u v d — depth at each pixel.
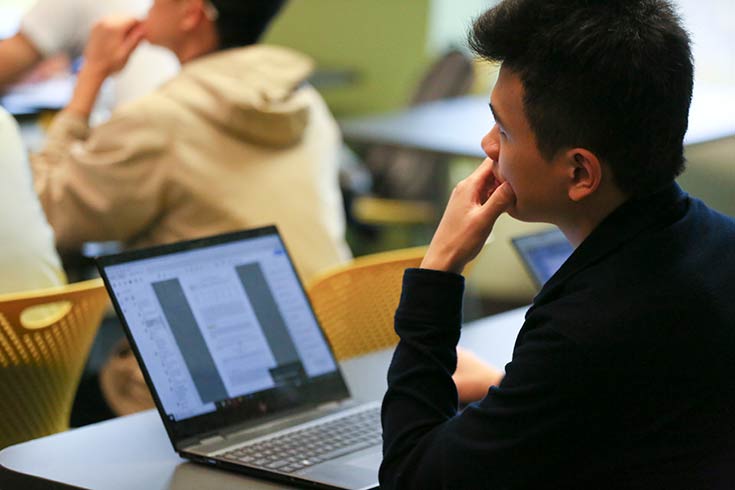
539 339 1.52
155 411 2.16
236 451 1.89
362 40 7.91
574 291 1.55
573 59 1.49
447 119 5.79
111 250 3.85
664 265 1.53
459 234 1.72
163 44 3.68
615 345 1.48
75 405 3.87
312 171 3.59
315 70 7.73
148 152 3.38
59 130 3.61
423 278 1.71
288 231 3.50
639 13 1.50
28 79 5.70
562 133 1.52
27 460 1.91
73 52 4.61
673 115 1.52
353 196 6.18
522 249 2.62
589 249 1.56
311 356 2.14
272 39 7.91
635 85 1.48
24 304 2.49
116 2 4.47
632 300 1.50
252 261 2.14
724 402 1.53
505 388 1.53
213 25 3.61
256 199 3.46
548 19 1.52
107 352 4.29
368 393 2.26
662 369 1.49
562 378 1.48
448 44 7.88
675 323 1.50
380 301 3.00
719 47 5.92
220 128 3.44
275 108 3.43
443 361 1.69
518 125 1.56
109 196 3.40
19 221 2.93
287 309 2.15
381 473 1.66
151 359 1.93
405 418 1.64
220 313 2.05
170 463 1.89
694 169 3.69
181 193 3.41
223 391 1.99
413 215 6.12
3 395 2.57
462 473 1.53
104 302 2.70
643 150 1.51
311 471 1.79
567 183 1.56
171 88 3.47
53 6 4.50
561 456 1.51
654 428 1.51
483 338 2.58
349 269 2.88
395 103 7.93
